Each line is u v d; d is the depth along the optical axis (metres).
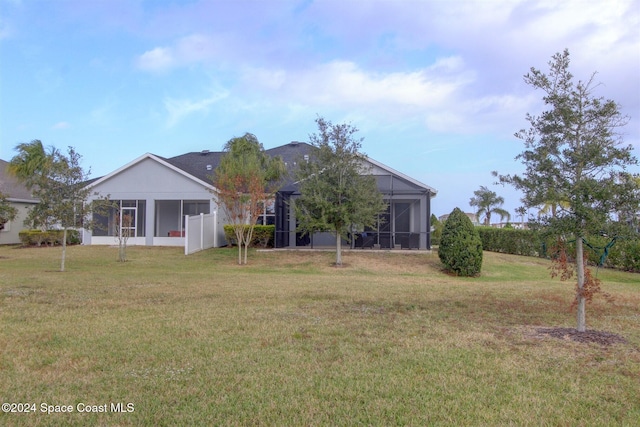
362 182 17.22
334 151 17.27
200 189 24.67
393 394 4.31
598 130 6.36
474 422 3.75
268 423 3.70
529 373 4.93
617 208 6.13
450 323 7.30
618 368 5.12
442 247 16.42
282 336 6.32
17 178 27.25
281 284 12.03
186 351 5.59
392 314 7.95
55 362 5.16
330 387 4.46
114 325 6.91
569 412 3.97
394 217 22.31
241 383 4.55
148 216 25.05
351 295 10.11
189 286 11.36
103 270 15.36
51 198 14.91
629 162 6.11
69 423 3.68
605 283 14.22
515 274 16.78
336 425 3.67
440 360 5.33
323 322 7.22
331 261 18.28
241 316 7.64
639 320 7.78
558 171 6.34
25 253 21.39
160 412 3.88
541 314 8.21
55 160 15.79
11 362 5.14
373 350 5.70
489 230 25.78
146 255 20.58
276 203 21.98
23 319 7.27
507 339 6.32
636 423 3.77
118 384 4.51
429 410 3.97
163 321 7.22
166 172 24.97
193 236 21.41
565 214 6.43
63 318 7.39
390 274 16.08
